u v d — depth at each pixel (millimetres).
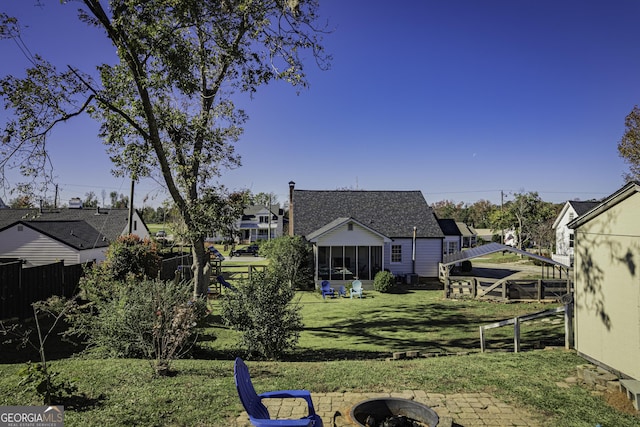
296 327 10680
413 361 8750
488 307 19688
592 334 8109
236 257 50562
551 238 44812
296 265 25156
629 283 7078
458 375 7438
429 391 6660
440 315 17984
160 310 8352
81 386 6602
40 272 14617
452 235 34156
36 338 11477
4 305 12859
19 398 5996
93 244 28062
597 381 6926
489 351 9953
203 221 14406
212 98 15211
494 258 47781
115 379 6973
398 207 32031
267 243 30219
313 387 6809
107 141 14617
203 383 6863
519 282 21484
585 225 8391
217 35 12508
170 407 5824
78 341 11305
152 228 71875
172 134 14664
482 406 6059
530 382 7055
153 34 10570
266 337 9969
